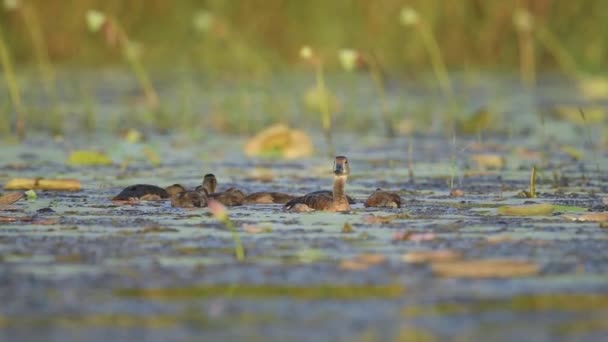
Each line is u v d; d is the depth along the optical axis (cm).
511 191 1437
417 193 1415
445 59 3491
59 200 1336
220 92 3059
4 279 882
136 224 1142
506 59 3512
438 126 2406
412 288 848
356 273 898
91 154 1780
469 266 896
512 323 754
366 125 2419
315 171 1683
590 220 1166
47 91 3083
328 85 3272
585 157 1859
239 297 826
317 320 764
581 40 3388
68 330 742
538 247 1004
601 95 2958
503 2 3472
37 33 3606
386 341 714
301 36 3472
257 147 1920
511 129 2153
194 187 1484
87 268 923
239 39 3281
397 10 3438
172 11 3559
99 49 3650
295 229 1109
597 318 765
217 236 1068
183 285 862
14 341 718
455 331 736
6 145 2031
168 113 2586
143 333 735
